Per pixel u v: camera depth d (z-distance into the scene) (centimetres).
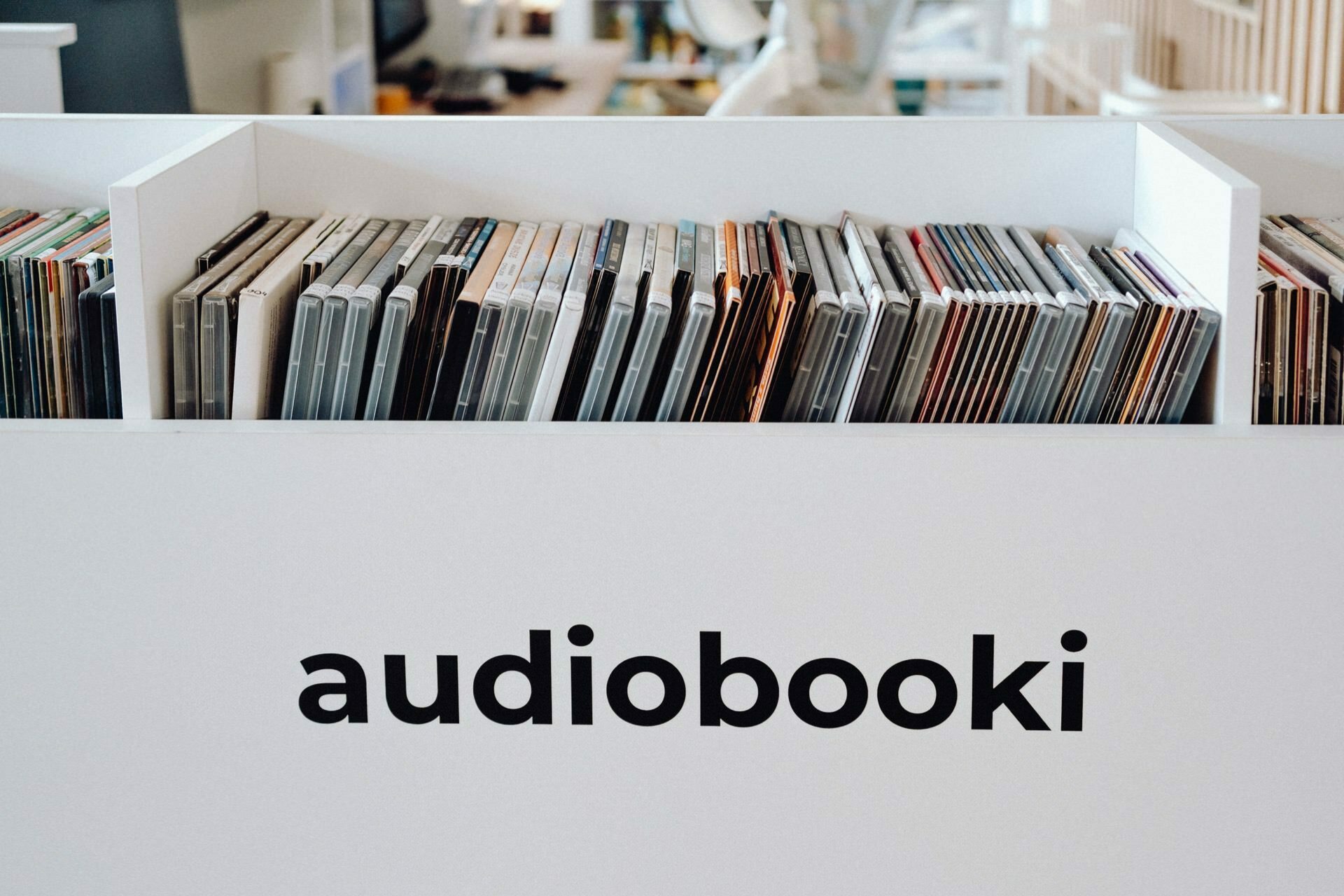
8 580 123
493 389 133
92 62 307
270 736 127
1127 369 130
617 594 123
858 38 375
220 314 128
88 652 125
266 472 121
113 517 122
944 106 684
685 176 155
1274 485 119
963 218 156
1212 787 127
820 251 145
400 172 156
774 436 119
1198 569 121
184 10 334
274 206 158
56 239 145
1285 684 124
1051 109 761
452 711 127
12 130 155
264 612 124
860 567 122
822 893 131
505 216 157
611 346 131
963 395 134
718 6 420
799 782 128
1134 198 154
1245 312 124
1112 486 120
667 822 129
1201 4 604
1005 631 124
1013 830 129
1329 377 135
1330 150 155
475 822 130
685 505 121
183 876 131
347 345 129
